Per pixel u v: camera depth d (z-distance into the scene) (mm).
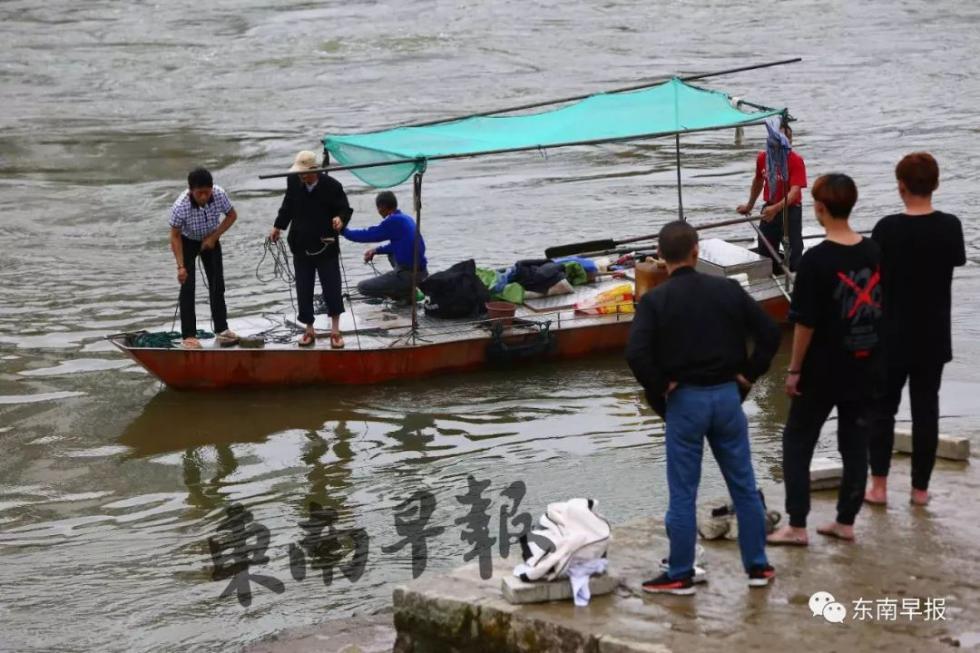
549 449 21859
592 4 91625
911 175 14211
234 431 23062
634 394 24750
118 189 46125
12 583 17156
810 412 13406
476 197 44125
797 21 83438
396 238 27453
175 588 16859
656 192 44062
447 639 12680
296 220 24922
